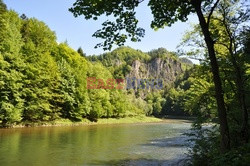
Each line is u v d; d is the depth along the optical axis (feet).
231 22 30.04
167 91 452.76
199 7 21.59
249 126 29.22
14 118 91.09
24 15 204.74
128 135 92.17
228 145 20.62
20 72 100.42
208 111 38.91
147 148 61.67
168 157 50.47
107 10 19.86
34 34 154.92
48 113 121.19
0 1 129.49
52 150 52.54
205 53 38.40
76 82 148.46
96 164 42.29
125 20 21.04
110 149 58.08
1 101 88.02
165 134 100.89
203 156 33.22
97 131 102.47
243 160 16.26
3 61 89.71
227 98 36.94
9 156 44.39
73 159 45.19
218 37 30.94
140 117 251.60
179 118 319.88
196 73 39.47
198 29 36.91
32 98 106.63
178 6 22.72
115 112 209.87
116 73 459.32
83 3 19.10
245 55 31.12
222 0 30.30
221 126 21.12
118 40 21.75
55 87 128.57
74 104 145.69
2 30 100.99
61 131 92.63
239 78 30.66
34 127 101.09
